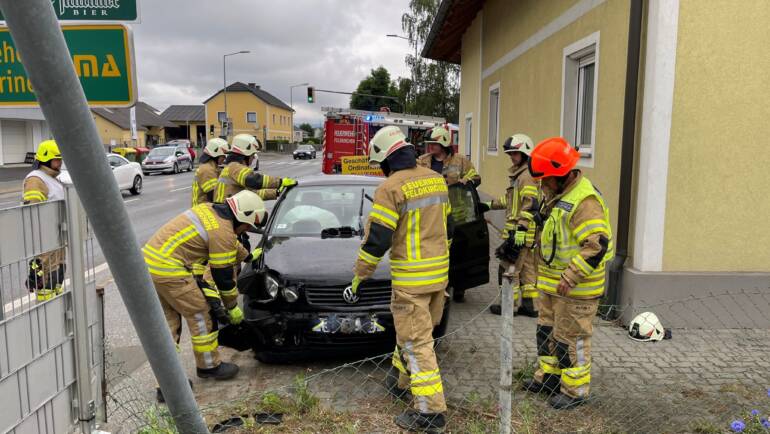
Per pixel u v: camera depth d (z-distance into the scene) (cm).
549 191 371
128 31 287
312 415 362
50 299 272
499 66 1188
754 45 503
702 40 501
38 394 265
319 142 9906
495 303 588
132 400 360
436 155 698
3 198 1928
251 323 429
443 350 480
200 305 414
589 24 666
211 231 402
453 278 544
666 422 349
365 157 1350
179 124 8144
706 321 522
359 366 449
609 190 605
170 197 1864
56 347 278
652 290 520
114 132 5919
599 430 341
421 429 343
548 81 831
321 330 414
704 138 512
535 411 365
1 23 282
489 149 1313
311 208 550
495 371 434
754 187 518
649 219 520
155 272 400
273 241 502
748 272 525
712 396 385
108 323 575
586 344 366
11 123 3419
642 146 527
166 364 197
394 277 352
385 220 336
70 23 285
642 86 532
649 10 516
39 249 263
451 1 1291
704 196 518
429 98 4422
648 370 430
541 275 385
